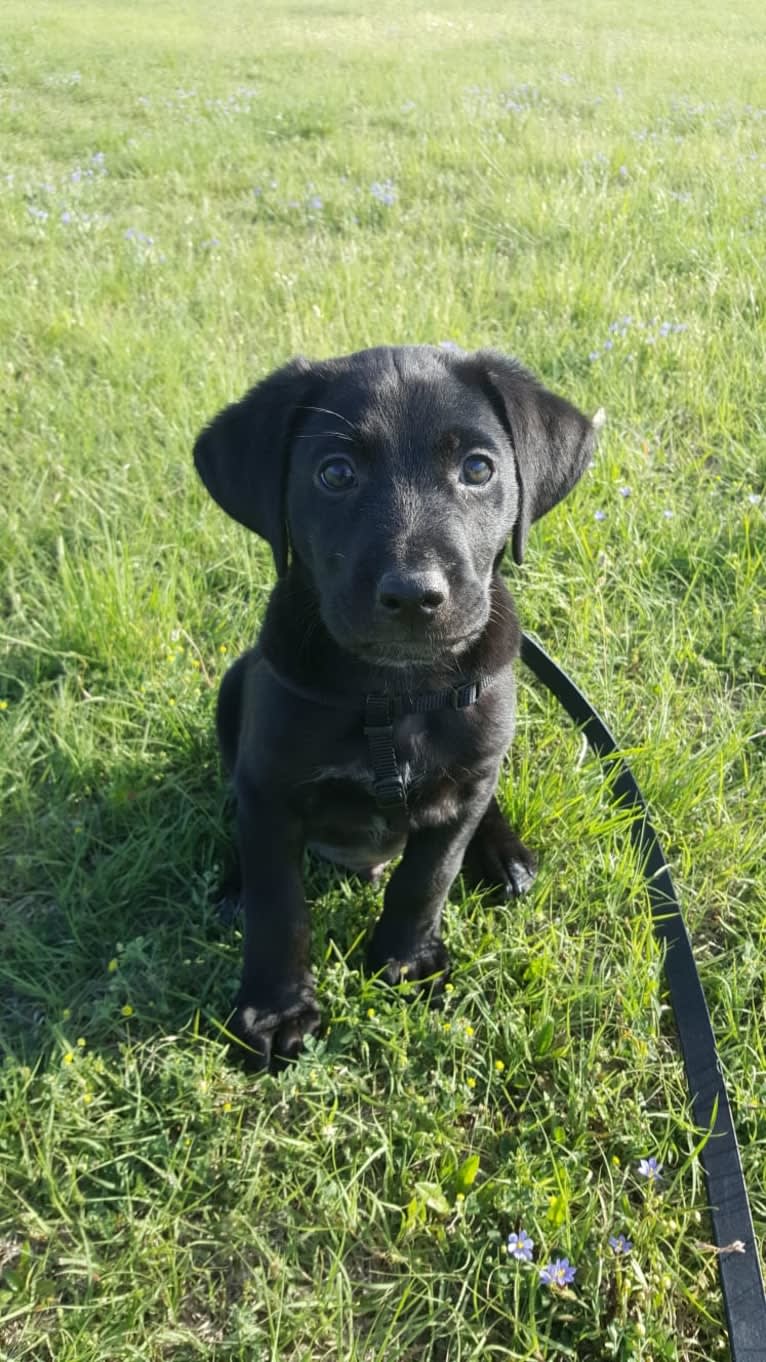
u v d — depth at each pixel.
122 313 1.00
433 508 0.40
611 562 0.70
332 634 0.40
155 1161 0.41
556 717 0.60
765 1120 0.42
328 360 0.45
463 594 0.39
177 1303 0.37
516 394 0.45
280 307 1.00
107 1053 0.44
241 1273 0.38
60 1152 0.40
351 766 0.43
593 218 1.23
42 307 0.98
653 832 0.53
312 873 0.53
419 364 0.44
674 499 0.76
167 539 0.70
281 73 2.32
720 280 1.06
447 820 0.45
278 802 0.44
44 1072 0.44
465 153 1.52
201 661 0.63
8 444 0.79
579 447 0.47
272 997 0.45
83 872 0.51
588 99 1.96
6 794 0.54
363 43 2.95
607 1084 0.43
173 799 0.55
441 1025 0.44
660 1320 0.37
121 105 1.96
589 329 0.96
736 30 3.44
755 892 0.52
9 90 2.05
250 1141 0.41
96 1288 0.37
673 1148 0.41
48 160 1.57
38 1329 0.37
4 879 0.52
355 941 0.48
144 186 1.42
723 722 0.59
